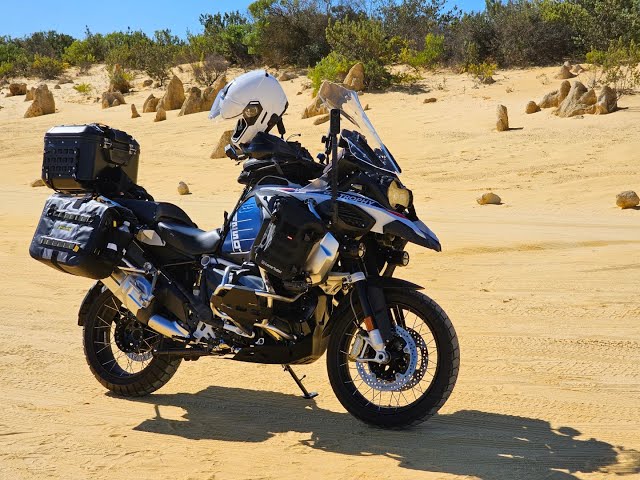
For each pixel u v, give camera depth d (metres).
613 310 7.76
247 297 5.07
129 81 47.09
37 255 5.75
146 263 5.58
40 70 53.41
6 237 12.65
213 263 5.39
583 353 6.54
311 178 5.38
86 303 6.02
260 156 5.29
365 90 32.47
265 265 5.00
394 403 5.77
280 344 5.22
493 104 27.66
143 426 5.18
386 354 4.96
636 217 13.82
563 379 5.95
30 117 38.00
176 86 35.66
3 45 62.12
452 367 4.88
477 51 35.03
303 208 4.98
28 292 9.01
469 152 21.12
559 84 29.58
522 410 5.36
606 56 29.56
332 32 35.88
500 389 5.76
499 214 14.48
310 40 42.97
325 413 5.43
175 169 21.77
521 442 4.82
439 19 41.47
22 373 6.29
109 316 6.00
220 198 17.09
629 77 28.28
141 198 6.09
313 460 4.59
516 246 10.88
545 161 19.38
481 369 6.20
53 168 5.86
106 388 5.93
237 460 4.59
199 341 5.41
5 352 6.83
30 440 4.91
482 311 7.85
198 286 5.46
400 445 4.81
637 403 5.45
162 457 4.64
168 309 5.53
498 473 4.36
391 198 4.96
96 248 5.56
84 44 57.97
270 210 5.05
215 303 5.18
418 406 4.96
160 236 5.56
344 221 4.96
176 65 48.28
